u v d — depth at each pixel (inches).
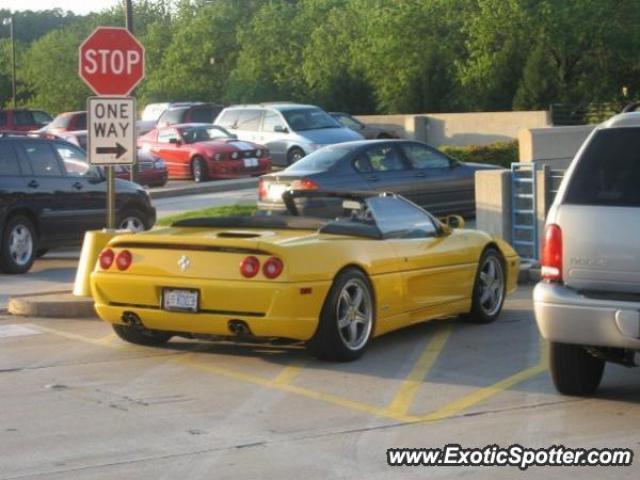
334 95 1936.5
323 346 381.4
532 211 613.3
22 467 270.2
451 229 452.8
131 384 358.9
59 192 645.9
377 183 717.3
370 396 341.1
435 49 1820.9
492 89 1734.7
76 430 303.3
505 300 524.7
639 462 272.4
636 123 310.7
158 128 1301.7
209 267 375.6
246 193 1118.4
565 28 1690.5
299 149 1240.2
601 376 339.9
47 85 2748.5
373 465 270.5
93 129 498.3
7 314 495.8
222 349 414.0
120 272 392.2
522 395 340.8
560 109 1566.2
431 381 360.8
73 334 445.7
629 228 301.0
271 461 274.1
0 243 617.3
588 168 311.9
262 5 2466.8
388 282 403.2
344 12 2170.3
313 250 375.2
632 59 1722.4
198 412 322.3
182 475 263.4
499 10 1695.4
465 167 768.9
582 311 303.7
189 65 2439.7
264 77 2220.7
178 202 1047.0
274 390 349.4
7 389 352.5
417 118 1592.0
